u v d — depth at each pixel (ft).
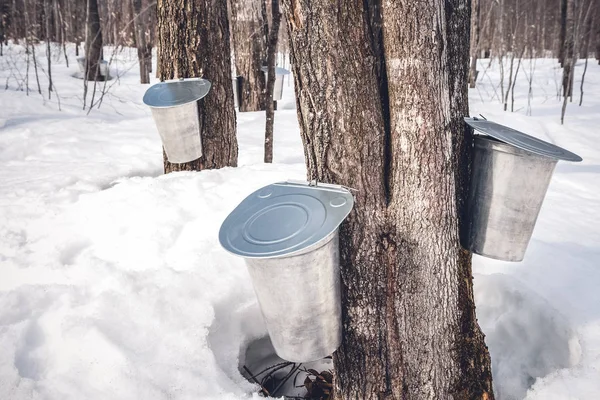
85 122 24.34
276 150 20.26
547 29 96.94
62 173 15.67
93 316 7.89
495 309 8.92
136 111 31.68
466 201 6.72
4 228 10.60
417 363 6.32
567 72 38.19
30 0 57.52
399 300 6.16
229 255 9.42
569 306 8.15
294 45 5.97
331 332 5.94
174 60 12.71
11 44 62.34
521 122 26.50
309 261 5.16
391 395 6.39
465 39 6.48
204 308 8.20
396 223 6.04
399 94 5.72
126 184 12.12
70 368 7.22
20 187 13.62
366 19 5.81
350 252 6.14
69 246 9.84
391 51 5.67
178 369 7.22
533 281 9.02
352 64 5.77
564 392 6.41
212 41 12.76
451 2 6.26
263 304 5.67
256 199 6.00
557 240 11.16
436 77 5.70
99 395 6.84
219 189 11.80
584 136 24.64
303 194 5.80
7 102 28.07
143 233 10.03
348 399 6.66
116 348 7.35
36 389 6.89
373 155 5.96
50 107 28.73
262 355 8.99
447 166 5.98
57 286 8.72
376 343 6.30
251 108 30.55
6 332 7.69
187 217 10.63
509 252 6.59
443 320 6.32
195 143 11.90
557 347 7.90
